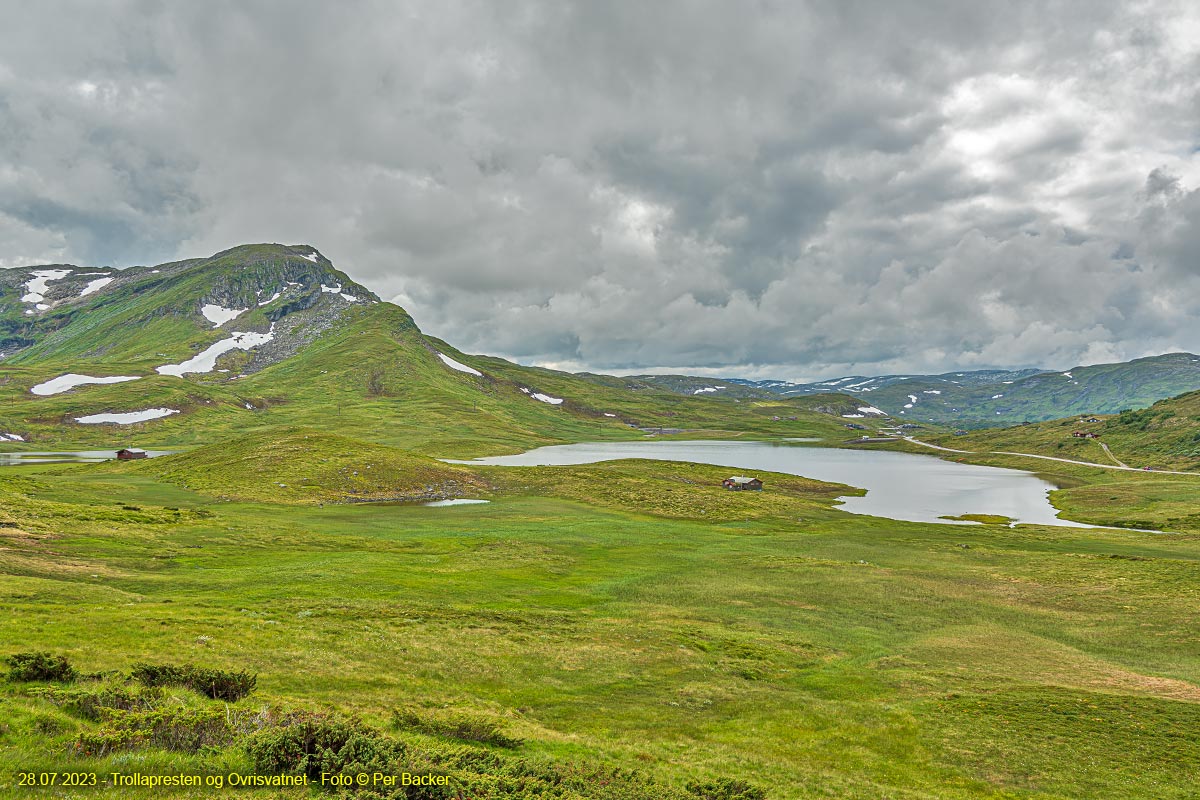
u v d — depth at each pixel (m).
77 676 25.55
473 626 47.28
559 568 75.44
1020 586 73.50
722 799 23.83
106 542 67.81
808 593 67.25
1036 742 32.53
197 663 31.66
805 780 27.30
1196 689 41.59
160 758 17.89
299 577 60.25
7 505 77.12
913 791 27.16
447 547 84.62
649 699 36.56
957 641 52.62
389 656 38.22
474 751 23.66
